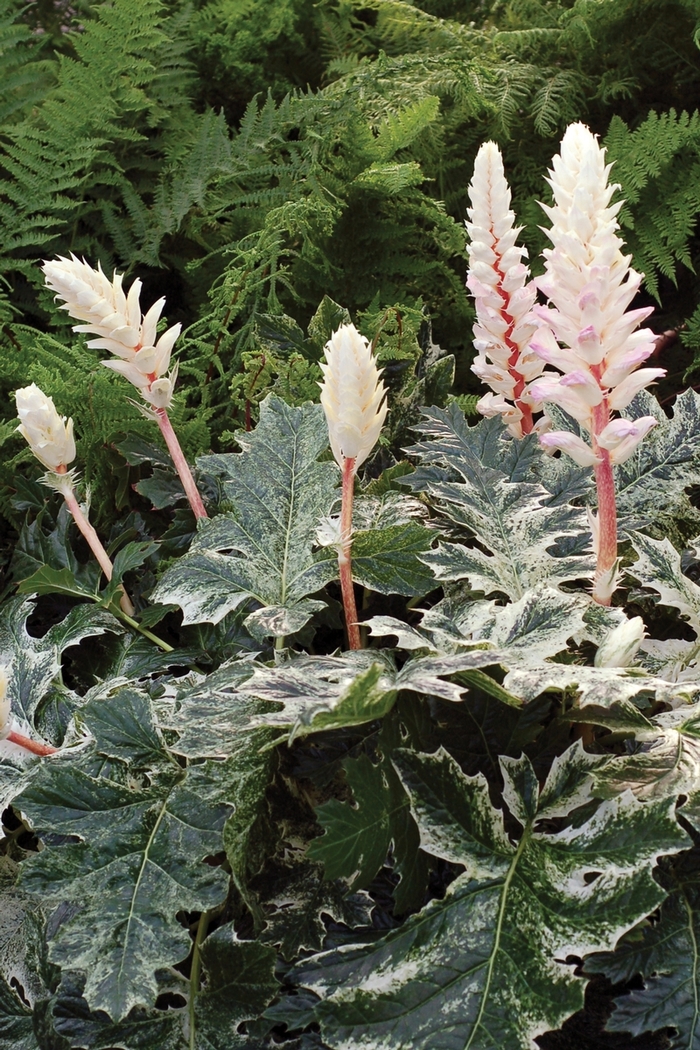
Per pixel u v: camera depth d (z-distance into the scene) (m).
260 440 2.51
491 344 2.46
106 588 2.52
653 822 2.15
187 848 2.23
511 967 2.12
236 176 3.35
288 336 2.84
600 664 2.22
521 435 2.55
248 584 2.39
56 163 3.34
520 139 3.55
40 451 2.45
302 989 2.21
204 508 2.57
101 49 3.42
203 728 2.24
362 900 2.25
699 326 3.10
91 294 2.34
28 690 2.44
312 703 2.13
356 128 3.17
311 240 3.16
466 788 2.20
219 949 2.22
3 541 2.88
